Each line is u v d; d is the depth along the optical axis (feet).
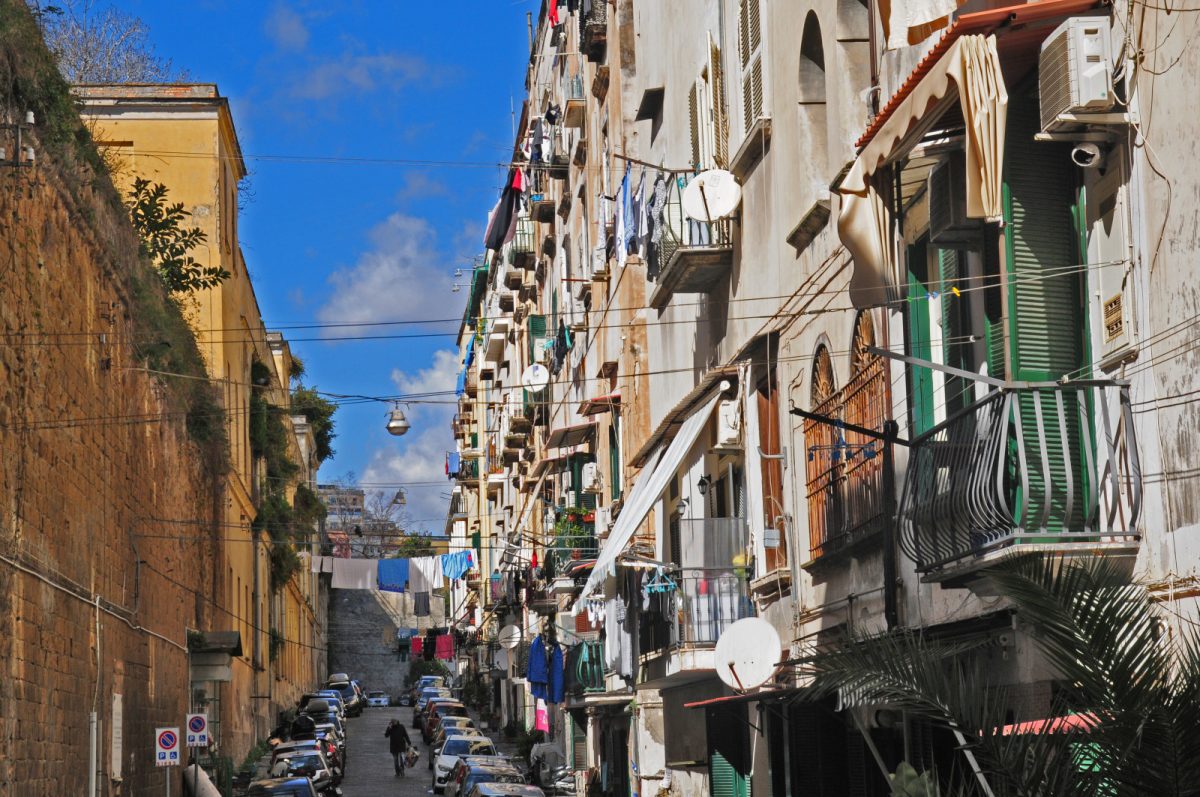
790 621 54.49
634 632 71.26
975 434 31.22
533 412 146.72
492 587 183.83
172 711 94.89
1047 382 29.43
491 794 79.00
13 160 52.16
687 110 70.85
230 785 109.40
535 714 155.63
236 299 142.10
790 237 52.42
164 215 110.42
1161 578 27.45
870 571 45.29
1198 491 26.32
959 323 37.65
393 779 144.97
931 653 23.44
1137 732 20.02
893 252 39.01
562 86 128.16
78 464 64.95
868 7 45.42
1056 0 29.14
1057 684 30.55
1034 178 31.58
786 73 53.26
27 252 55.52
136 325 82.33
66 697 61.36
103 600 70.28
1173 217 27.25
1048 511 28.48
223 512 124.88
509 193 145.38
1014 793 21.56
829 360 49.57
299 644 222.69
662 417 80.12
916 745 40.01
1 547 50.57
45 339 58.49
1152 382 27.99
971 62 29.22
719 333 65.98
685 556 61.31
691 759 72.64
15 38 55.06
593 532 112.68
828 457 49.29
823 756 49.19
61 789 60.08
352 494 318.86
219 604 121.70
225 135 133.69
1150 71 27.91
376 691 324.19
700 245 63.21
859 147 36.42
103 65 155.94
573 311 119.65
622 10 93.91
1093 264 30.55
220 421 118.62
